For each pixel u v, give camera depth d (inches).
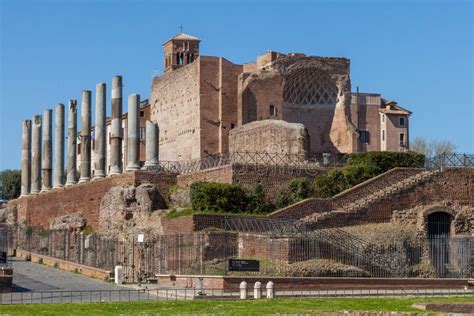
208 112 5457.7
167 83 5866.1
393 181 4170.8
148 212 4328.3
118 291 3223.4
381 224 4008.4
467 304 2608.3
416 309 2559.1
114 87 4926.2
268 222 3804.1
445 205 4138.8
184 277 3398.1
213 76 5487.2
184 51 7111.2
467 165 4276.6
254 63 5595.5
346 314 2426.2
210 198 4025.6
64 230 4429.1
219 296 3019.2
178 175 4488.2
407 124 6811.0
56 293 3191.4
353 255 3644.2
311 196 4195.4
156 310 2576.3
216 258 3607.3
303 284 3314.5
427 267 3764.8
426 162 4448.8
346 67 5625.0
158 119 5969.5
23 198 5969.5
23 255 4623.5
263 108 5442.9
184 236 3656.5
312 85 5615.2
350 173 4284.0
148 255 3836.1
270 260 3528.5
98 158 5039.4
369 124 6230.3
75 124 5585.6
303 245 3560.5
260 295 3011.8
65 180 6402.6
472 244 3833.7
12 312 2534.5
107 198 4566.9
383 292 3243.1
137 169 4601.4
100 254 4065.0
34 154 5999.0
